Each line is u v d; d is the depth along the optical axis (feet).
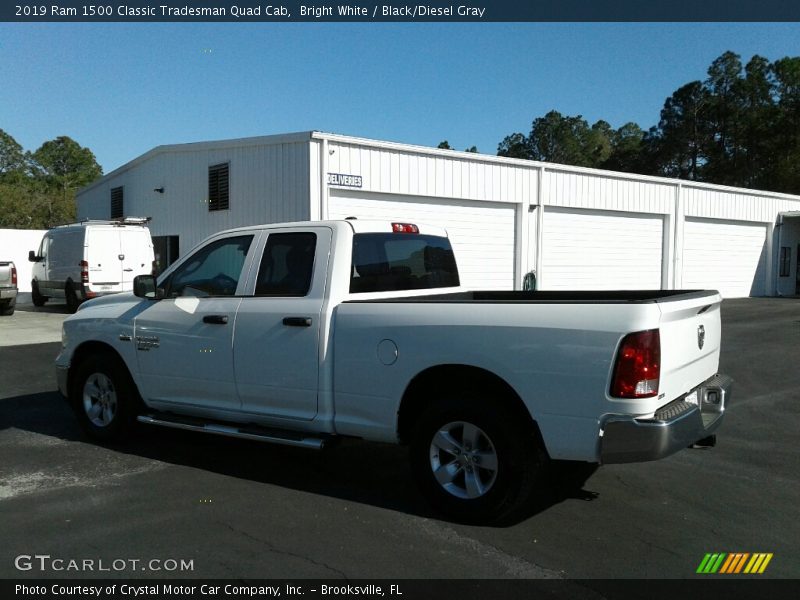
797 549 13.39
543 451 14.46
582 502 15.90
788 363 36.06
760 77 182.50
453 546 13.39
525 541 13.66
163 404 19.47
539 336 13.51
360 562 12.68
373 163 53.88
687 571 12.39
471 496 14.40
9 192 181.06
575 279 71.31
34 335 47.34
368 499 16.05
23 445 20.71
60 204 187.83
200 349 18.31
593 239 72.64
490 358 13.98
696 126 193.26
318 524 14.51
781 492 16.70
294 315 16.60
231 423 18.26
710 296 15.72
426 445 14.87
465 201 61.26
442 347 14.52
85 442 21.04
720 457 19.62
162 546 13.37
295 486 16.98
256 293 17.69
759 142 176.76
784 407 26.05
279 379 16.92
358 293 16.97
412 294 18.84
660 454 12.69
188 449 20.35
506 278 65.10
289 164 51.62
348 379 15.89
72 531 14.08
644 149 207.31
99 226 59.93
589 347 13.03
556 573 12.28
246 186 55.31
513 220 65.31
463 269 61.67
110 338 20.33
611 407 12.85
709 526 14.52
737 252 89.81
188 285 19.21
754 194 90.38
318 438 16.35
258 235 18.10
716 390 15.26
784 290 97.30
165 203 65.57
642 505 15.74
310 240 17.20
